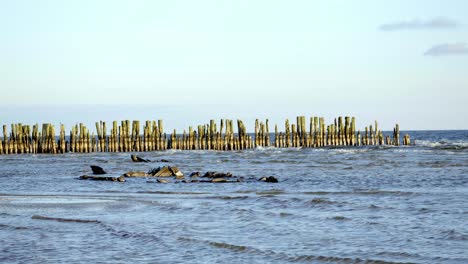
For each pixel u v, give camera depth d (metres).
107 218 67.69
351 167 144.50
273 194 89.94
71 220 66.25
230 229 59.56
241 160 178.88
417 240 52.53
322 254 48.38
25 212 73.31
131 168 156.62
